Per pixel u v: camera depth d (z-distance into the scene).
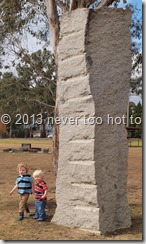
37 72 16.45
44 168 18.88
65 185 7.63
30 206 9.68
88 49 7.36
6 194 11.44
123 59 7.62
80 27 7.44
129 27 7.70
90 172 7.25
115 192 7.43
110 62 7.50
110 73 7.49
